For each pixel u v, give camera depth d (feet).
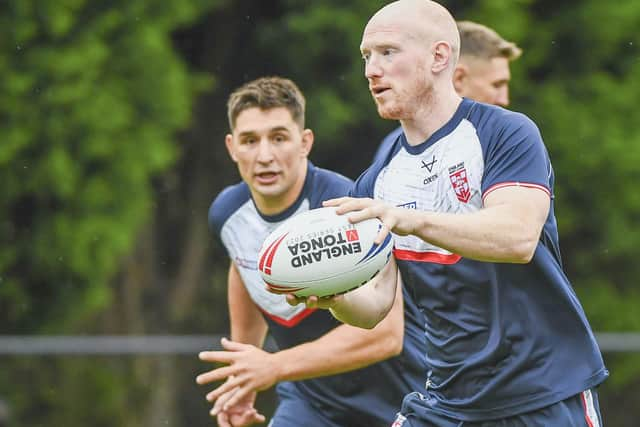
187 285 171.94
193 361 97.81
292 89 56.90
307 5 155.02
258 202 58.08
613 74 168.04
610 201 164.35
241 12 164.55
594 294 168.96
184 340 96.22
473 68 68.13
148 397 96.43
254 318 62.80
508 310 43.73
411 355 57.21
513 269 43.45
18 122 126.11
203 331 174.50
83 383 94.79
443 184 44.11
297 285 41.73
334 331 53.31
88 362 95.04
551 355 43.83
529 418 44.19
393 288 46.75
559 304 43.83
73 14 129.18
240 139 56.70
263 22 162.71
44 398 94.07
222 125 172.86
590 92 162.20
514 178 41.75
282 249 41.78
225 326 176.04
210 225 60.95
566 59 164.25
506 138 42.60
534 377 43.83
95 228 130.31
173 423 97.04
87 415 94.73
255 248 59.11
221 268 179.32
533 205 40.73
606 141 159.33
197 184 173.78
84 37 129.80
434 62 43.57
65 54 127.34
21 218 130.00
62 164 126.52
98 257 131.23
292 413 60.34
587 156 159.74
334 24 151.12
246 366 51.83
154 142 135.03
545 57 160.86
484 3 150.92
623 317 168.66
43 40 128.16
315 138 153.79
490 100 68.54
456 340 45.11
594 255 169.68
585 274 171.01
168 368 97.19
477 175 43.27
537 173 41.75
